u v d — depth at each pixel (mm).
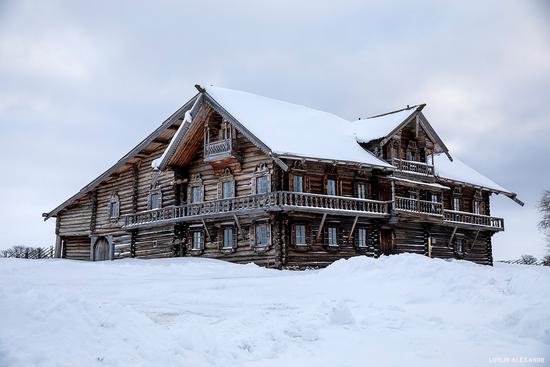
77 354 6398
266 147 24406
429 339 8594
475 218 36531
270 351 7820
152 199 32875
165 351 6918
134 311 8469
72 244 39906
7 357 5934
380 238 29969
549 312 9055
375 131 30703
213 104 27906
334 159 25859
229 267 21984
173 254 29688
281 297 12961
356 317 10117
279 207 24672
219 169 29031
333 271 16609
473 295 11773
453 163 39406
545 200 64188
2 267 18703
